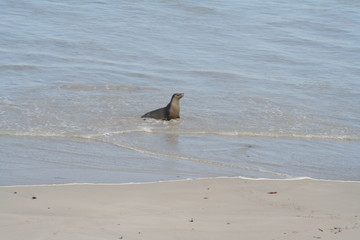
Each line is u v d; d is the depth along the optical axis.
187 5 56.69
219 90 34.56
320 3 61.75
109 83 35.03
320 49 46.28
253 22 53.19
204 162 23.34
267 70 39.88
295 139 27.02
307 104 32.59
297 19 55.06
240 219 17.06
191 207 17.97
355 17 56.75
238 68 39.97
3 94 31.41
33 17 50.97
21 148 23.95
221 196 19.06
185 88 34.81
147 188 19.59
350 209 18.34
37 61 39.12
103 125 27.33
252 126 28.33
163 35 47.81
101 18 51.72
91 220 16.55
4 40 43.97
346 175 22.73
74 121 27.66
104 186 19.61
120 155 23.77
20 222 16.20
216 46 45.56
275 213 17.70
